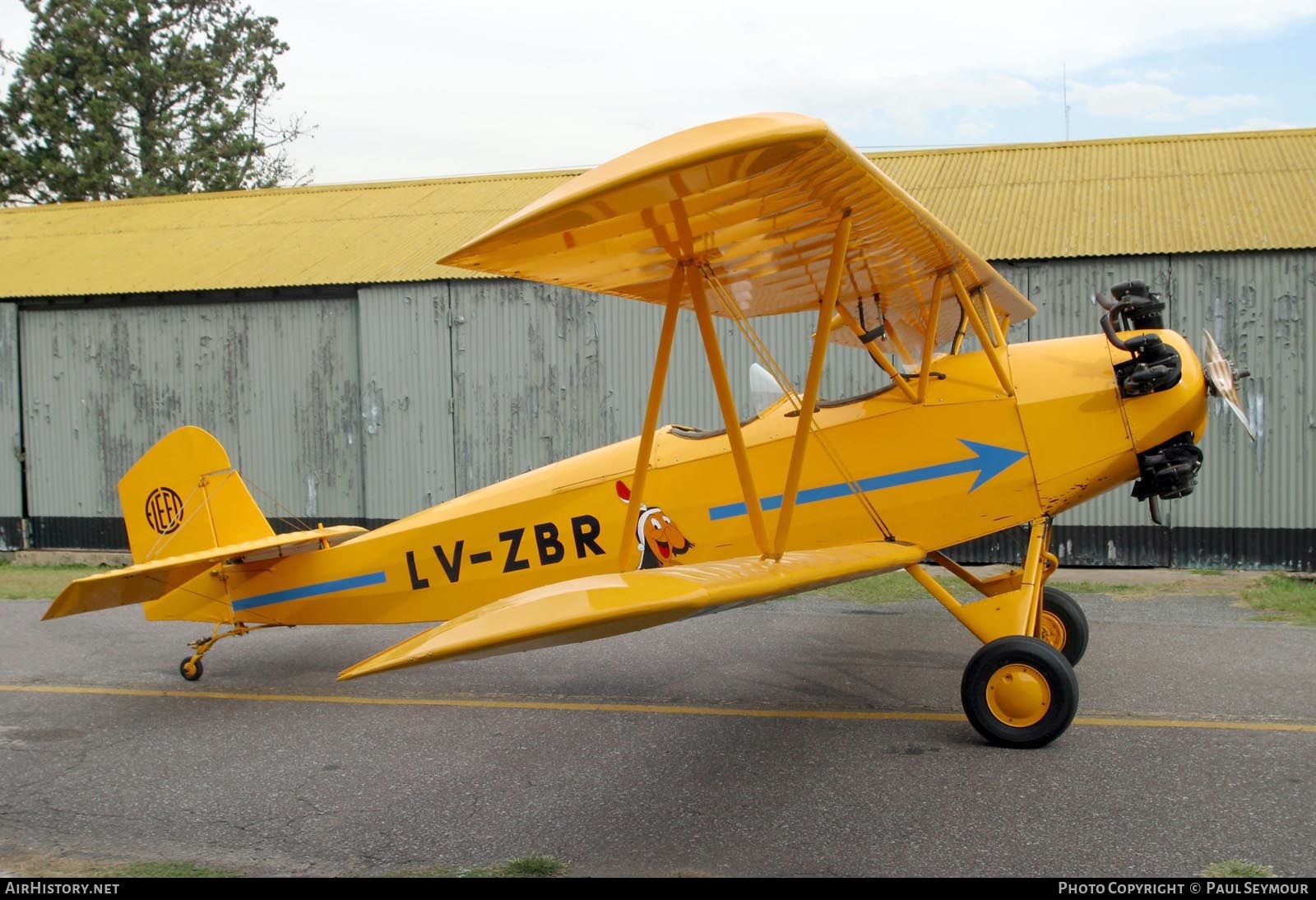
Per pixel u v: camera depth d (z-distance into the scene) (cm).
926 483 534
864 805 407
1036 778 429
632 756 482
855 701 563
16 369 1350
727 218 415
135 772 480
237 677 672
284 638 797
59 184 3192
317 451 1256
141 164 3328
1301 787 408
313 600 645
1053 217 1109
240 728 552
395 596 630
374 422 1222
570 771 464
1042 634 598
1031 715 463
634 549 493
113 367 1321
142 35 3400
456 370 1193
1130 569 1016
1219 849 355
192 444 663
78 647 770
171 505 665
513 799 431
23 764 494
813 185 390
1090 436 519
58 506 1350
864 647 697
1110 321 514
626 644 730
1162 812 388
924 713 534
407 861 371
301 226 1454
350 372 1239
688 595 351
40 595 1011
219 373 1286
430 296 1196
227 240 1438
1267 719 498
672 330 469
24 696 628
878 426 544
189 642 782
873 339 546
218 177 3375
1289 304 966
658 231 421
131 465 1323
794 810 405
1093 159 1285
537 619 336
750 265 493
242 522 656
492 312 1178
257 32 3584
